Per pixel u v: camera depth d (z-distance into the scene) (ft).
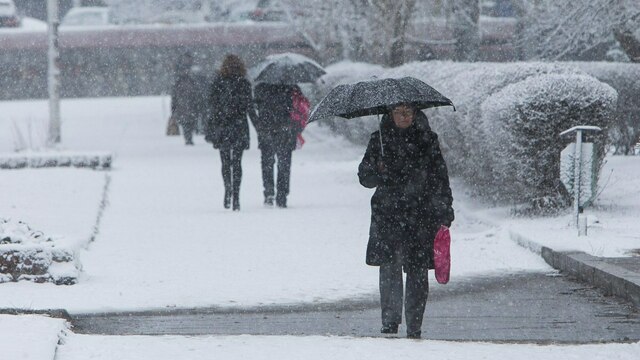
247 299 103.04
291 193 205.46
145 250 137.08
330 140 312.71
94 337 75.41
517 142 147.33
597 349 72.13
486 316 92.84
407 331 80.12
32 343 69.26
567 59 271.49
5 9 495.82
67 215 165.68
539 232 132.05
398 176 78.54
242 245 140.46
